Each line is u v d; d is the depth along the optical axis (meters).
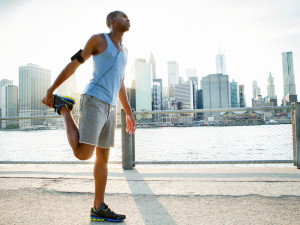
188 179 3.40
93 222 2.03
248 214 2.12
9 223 2.01
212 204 2.39
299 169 3.91
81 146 1.82
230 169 4.01
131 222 2.01
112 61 1.95
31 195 2.77
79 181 3.38
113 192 2.84
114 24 2.06
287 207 2.26
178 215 2.14
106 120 1.99
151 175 3.71
